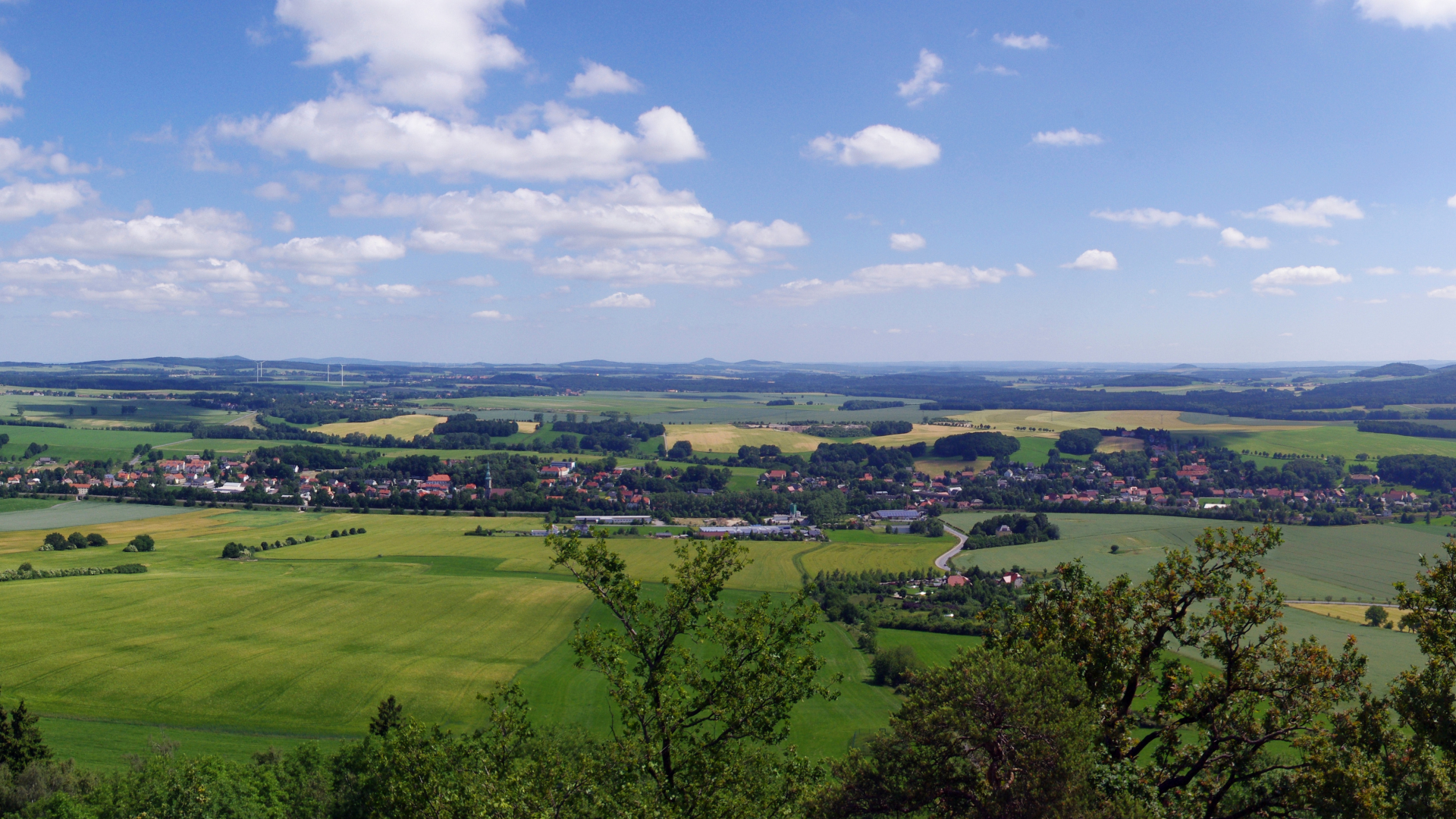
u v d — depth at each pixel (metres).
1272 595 28.72
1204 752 27.53
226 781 40.50
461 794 24.50
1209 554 29.47
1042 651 27.00
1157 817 25.11
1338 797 23.80
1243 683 27.69
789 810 24.83
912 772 26.45
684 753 24.92
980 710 25.16
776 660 25.22
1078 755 23.64
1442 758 25.53
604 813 23.59
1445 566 25.92
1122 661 28.77
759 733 24.98
